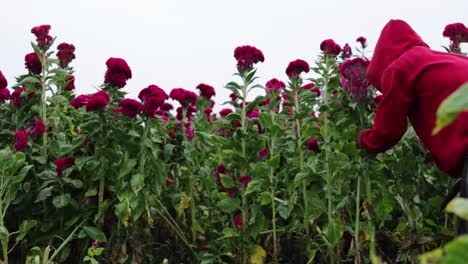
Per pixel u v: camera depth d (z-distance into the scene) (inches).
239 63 160.9
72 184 159.0
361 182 145.3
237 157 159.3
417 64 102.1
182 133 182.1
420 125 103.9
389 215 163.5
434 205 156.6
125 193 148.0
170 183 176.4
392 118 104.4
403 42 111.0
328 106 145.9
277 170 180.9
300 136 156.3
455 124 93.3
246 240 157.6
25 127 174.6
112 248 154.8
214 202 182.1
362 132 116.1
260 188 157.8
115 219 156.6
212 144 181.9
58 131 175.8
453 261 19.7
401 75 102.2
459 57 104.0
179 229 172.6
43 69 169.3
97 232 149.4
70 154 169.2
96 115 155.9
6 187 147.4
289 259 168.7
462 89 21.1
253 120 165.8
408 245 140.3
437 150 97.5
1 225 139.2
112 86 169.2
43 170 165.3
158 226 177.3
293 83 162.9
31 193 159.0
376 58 114.8
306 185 162.1
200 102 204.2
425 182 162.1
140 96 159.3
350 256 158.4
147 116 154.5
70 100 191.2
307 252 154.4
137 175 145.9
